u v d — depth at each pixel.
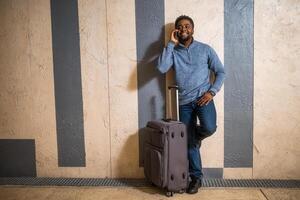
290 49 2.64
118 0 2.71
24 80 2.85
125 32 2.74
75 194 2.53
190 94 2.53
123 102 2.80
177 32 2.50
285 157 2.74
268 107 2.71
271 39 2.64
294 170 2.74
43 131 2.89
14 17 2.79
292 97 2.68
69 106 2.85
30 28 2.79
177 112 2.54
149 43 2.73
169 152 2.38
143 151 2.82
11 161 2.93
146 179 2.82
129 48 2.75
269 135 2.73
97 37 2.76
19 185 2.74
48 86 2.84
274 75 2.68
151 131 2.52
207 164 2.80
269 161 2.75
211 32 2.67
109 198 2.44
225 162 2.79
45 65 2.82
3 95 2.88
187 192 2.51
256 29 2.64
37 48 2.81
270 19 2.62
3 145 2.92
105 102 2.82
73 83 2.82
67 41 2.78
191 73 2.52
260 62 2.68
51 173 2.92
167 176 2.40
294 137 2.71
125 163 2.86
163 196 2.46
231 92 2.72
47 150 2.90
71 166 2.90
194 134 2.61
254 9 2.63
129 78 2.78
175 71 2.58
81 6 2.74
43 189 2.64
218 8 2.65
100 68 2.79
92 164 2.88
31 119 2.89
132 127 2.82
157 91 2.77
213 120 2.51
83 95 2.82
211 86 2.50
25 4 2.77
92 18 2.74
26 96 2.87
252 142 2.75
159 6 2.68
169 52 2.50
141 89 2.78
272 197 2.40
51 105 2.86
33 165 2.92
